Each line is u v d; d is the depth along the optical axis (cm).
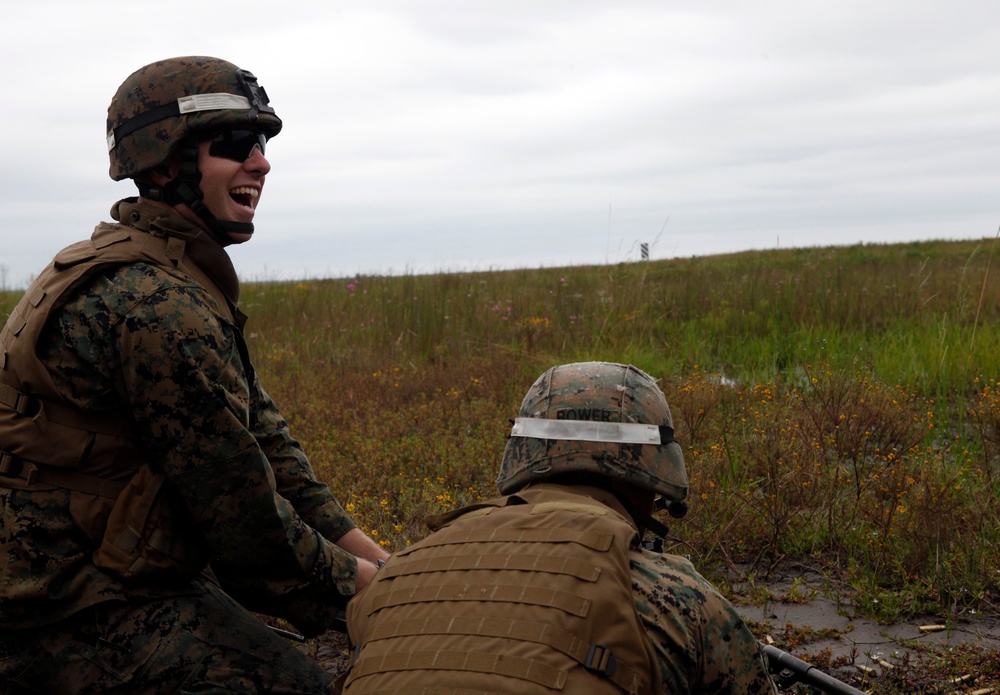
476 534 181
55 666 220
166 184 238
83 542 220
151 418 219
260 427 267
